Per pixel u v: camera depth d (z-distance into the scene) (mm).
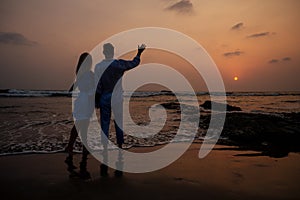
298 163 4410
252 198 2801
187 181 3373
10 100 22094
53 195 2865
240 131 7223
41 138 6203
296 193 2965
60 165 4078
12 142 5684
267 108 17547
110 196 2848
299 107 18562
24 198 2777
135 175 3625
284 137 6688
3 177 3455
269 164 4309
